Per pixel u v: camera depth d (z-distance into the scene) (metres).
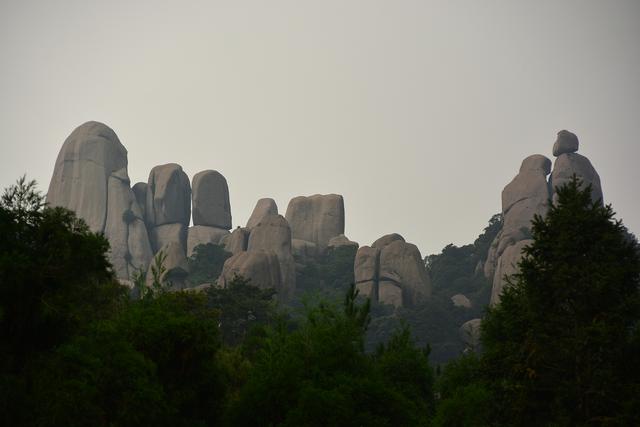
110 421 92.31
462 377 140.25
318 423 98.12
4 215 84.06
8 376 78.12
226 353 140.12
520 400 109.06
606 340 105.56
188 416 108.44
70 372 86.62
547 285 113.81
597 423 103.44
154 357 104.06
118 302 147.62
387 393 106.19
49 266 82.88
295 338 113.00
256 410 104.12
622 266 112.50
